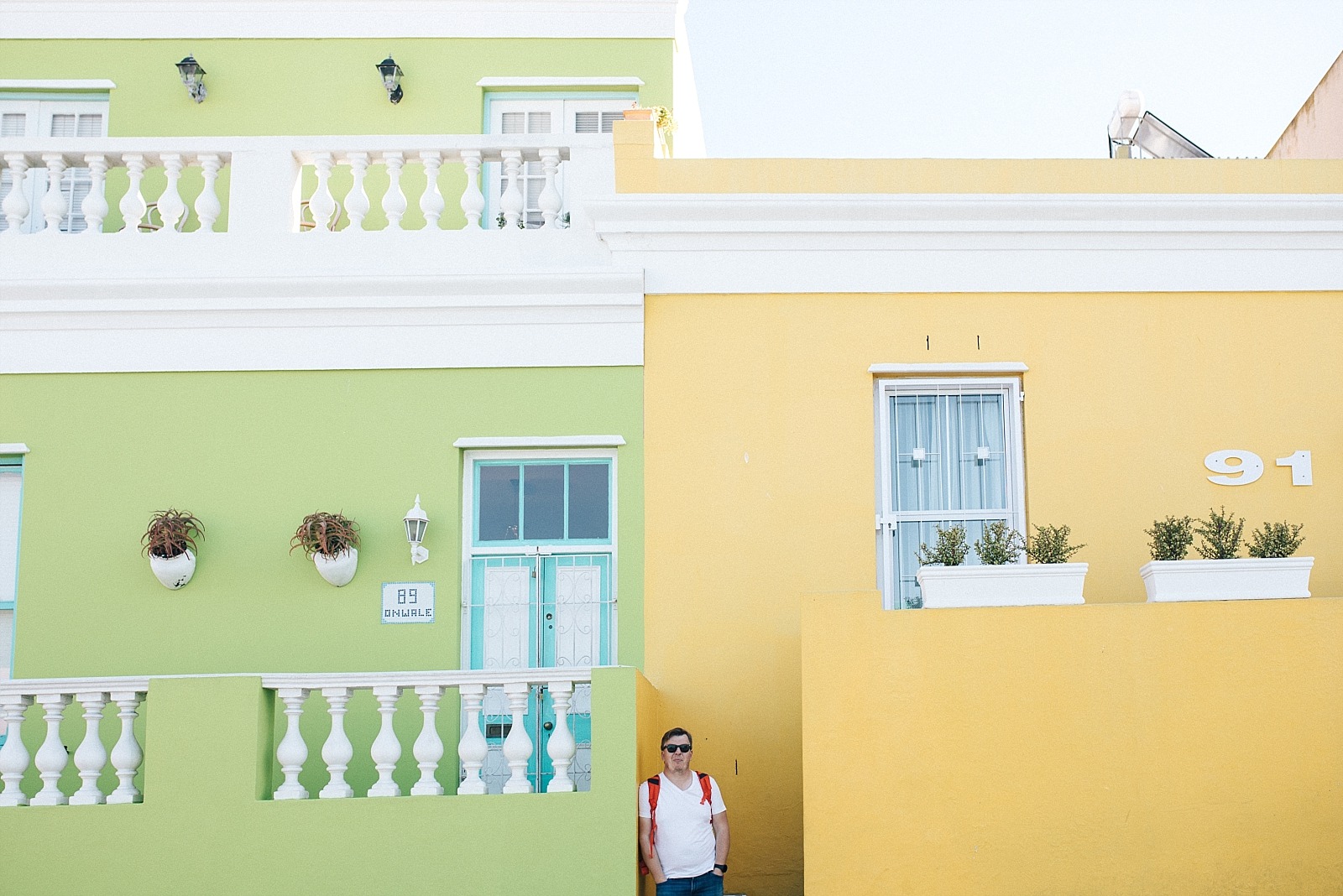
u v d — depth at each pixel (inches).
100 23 479.5
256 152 377.4
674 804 301.9
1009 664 297.9
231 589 354.0
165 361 363.9
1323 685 299.0
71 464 359.9
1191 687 298.4
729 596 354.0
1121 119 503.5
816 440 362.0
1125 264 372.2
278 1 480.7
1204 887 291.6
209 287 362.3
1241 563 309.4
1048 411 366.0
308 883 285.6
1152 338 369.7
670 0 488.7
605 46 486.9
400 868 286.7
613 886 286.8
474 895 285.9
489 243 372.8
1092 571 358.9
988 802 293.3
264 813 287.7
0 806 290.4
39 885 284.7
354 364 364.2
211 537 356.5
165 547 345.4
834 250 370.3
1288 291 372.2
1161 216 369.7
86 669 349.7
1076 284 370.9
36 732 345.1
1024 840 292.2
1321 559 360.8
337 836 287.6
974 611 299.6
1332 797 295.3
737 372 364.8
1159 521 355.9
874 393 370.3
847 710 295.4
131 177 378.3
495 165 475.2
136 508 357.7
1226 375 368.8
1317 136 514.6
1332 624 301.1
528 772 351.9
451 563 356.2
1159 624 300.2
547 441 359.9
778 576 355.3
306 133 476.4
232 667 350.0
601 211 365.1
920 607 349.4
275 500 358.6
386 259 371.9
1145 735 296.5
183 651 350.6
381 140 376.5
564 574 362.6
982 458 369.1
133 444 361.1
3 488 363.9
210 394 363.6
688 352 365.7
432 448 361.4
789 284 368.5
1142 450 364.8
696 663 350.9
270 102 477.4
